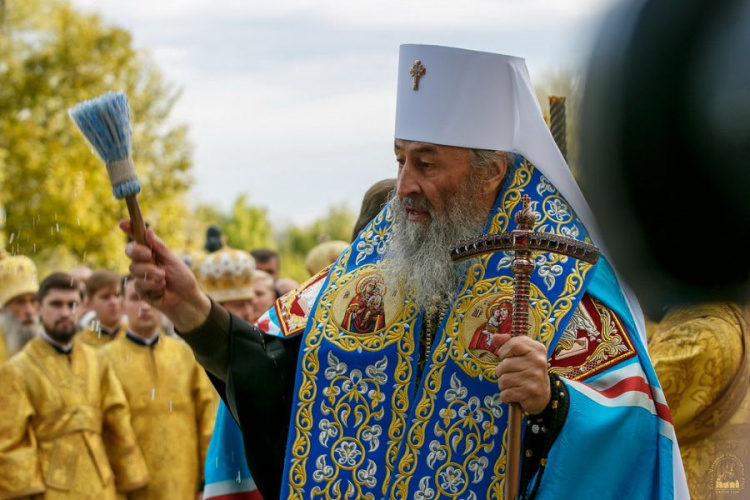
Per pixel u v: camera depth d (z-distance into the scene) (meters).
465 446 2.78
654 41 0.74
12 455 6.11
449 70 2.90
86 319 8.14
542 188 2.94
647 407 2.66
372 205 3.71
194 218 21.67
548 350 2.77
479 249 2.54
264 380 2.95
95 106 2.63
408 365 2.90
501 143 2.92
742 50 0.72
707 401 2.59
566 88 0.82
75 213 17.78
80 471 6.25
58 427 6.25
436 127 2.91
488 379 2.79
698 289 0.77
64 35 19.66
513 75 2.91
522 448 2.68
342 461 2.89
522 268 2.51
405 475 2.82
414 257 2.93
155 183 19.38
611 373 2.73
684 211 0.75
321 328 3.00
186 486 6.73
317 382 2.95
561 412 2.56
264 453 3.01
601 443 2.59
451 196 2.91
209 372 3.00
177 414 6.76
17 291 7.32
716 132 0.73
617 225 0.78
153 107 19.59
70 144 18.73
